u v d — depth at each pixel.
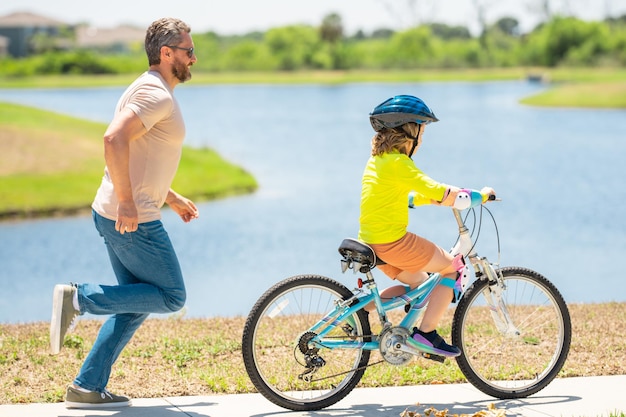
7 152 58.25
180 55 10.30
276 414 10.30
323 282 10.42
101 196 10.30
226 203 46.31
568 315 11.16
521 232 35.28
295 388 10.92
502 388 10.93
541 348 12.52
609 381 11.67
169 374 12.10
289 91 188.50
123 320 10.50
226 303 23.59
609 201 43.72
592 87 149.62
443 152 69.12
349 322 10.71
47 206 44.75
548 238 33.88
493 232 35.25
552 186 49.72
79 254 33.25
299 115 115.00
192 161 58.03
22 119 72.62
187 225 39.41
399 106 10.37
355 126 96.31
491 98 149.25
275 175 57.03
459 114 113.12
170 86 10.41
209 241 35.03
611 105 125.81
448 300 10.65
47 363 12.66
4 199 45.59
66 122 74.44
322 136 84.88
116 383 11.64
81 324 15.38
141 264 10.23
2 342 13.85
